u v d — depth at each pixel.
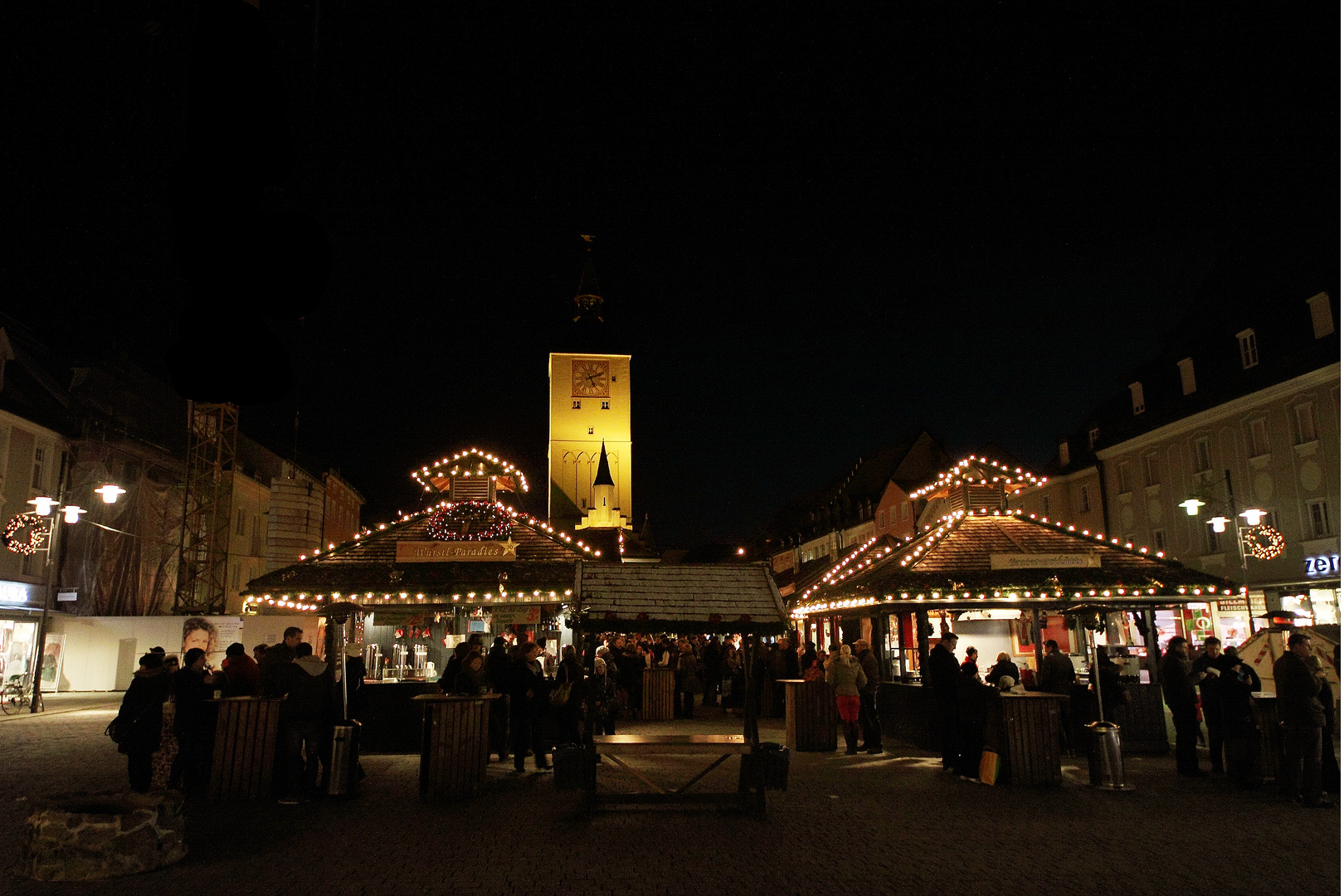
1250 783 12.24
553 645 25.22
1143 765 14.56
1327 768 12.00
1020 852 8.68
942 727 15.45
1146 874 7.84
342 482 63.72
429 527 21.70
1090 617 15.39
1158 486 39.47
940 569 19.42
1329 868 8.07
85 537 39.09
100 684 35.00
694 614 13.27
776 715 24.00
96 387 42.56
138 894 7.27
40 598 35.62
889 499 54.69
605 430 83.19
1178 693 13.53
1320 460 30.69
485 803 11.26
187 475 46.59
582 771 10.54
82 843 7.72
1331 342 30.55
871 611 20.12
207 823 10.04
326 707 11.62
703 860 8.34
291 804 11.16
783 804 11.22
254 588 20.47
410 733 16.14
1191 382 37.66
